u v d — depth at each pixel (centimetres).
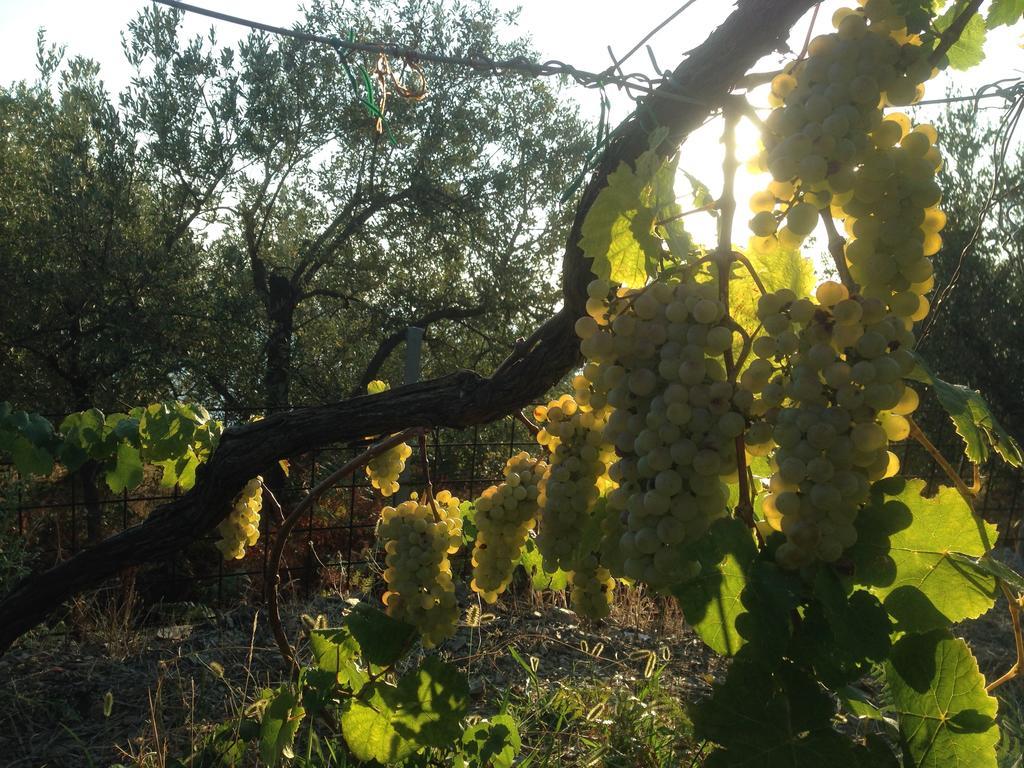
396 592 213
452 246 1130
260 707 257
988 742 113
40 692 320
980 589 113
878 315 105
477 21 1118
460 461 892
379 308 1129
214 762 242
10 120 1083
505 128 1159
